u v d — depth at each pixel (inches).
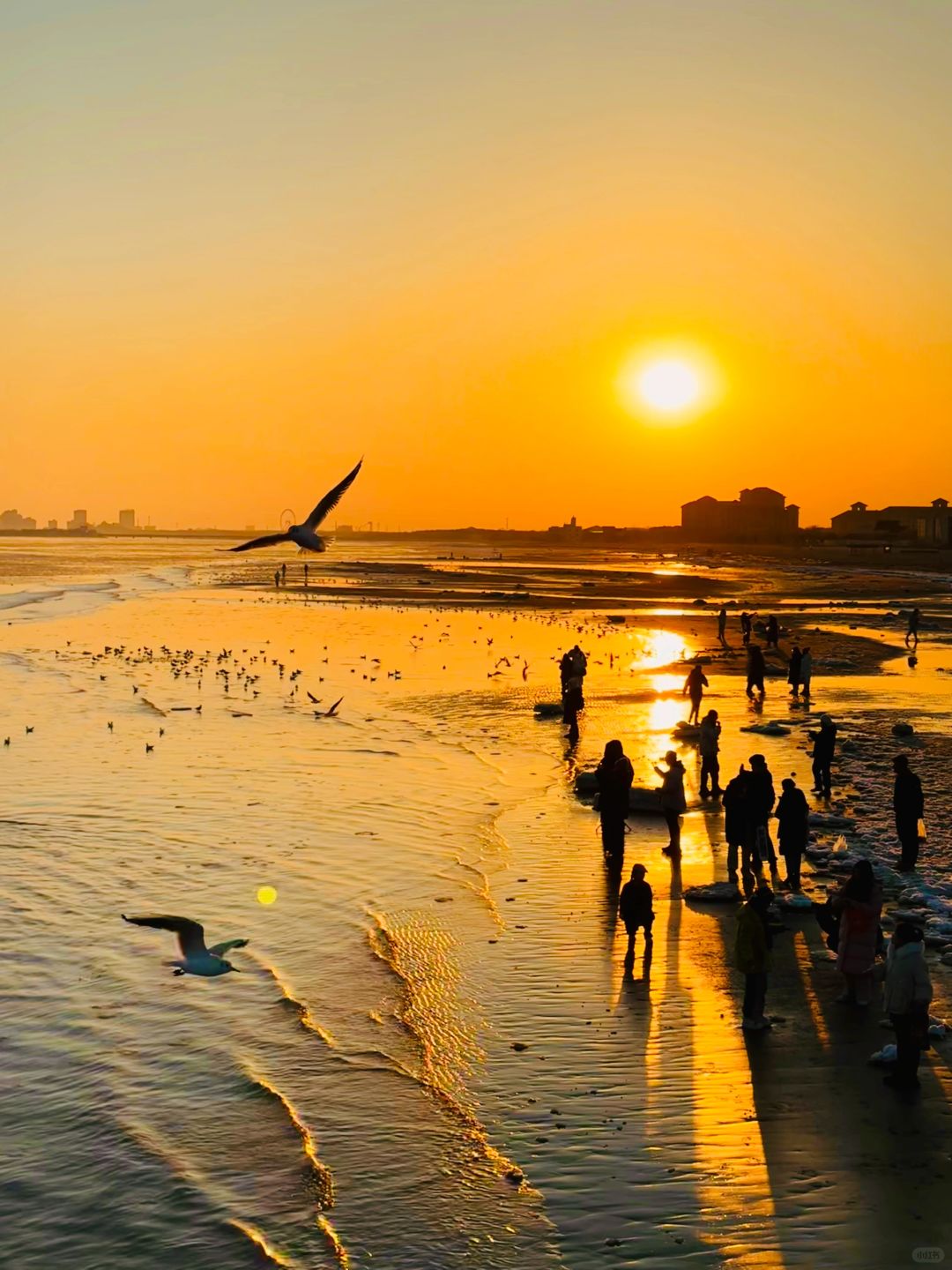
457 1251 431.2
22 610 3432.6
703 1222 447.8
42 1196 464.8
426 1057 580.7
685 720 1507.1
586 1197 464.8
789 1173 479.8
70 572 6550.2
